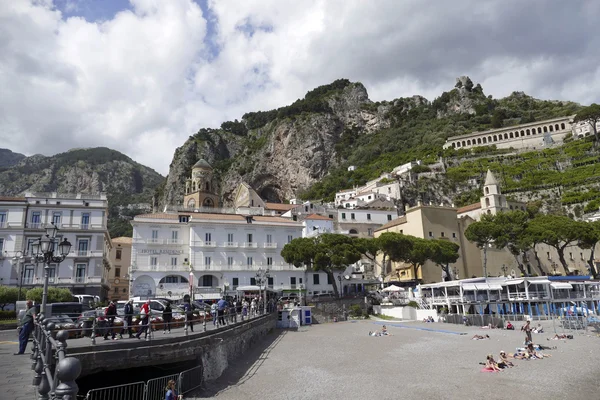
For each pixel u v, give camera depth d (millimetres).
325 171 197500
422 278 79250
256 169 199250
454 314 57688
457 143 167125
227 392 21859
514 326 51281
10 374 14703
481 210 94875
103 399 16672
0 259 60219
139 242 67625
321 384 23891
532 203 113812
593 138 134625
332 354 33844
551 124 153625
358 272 85438
